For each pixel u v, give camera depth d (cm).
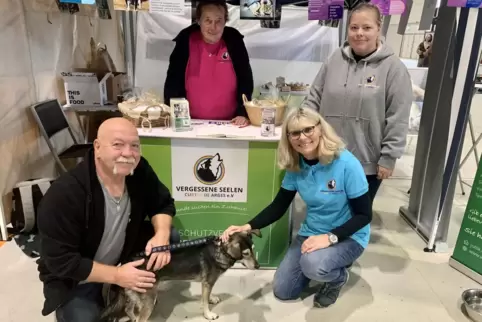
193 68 245
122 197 167
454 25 243
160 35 354
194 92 249
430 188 273
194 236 230
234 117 254
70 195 151
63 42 338
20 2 274
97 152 154
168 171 215
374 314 202
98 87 327
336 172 188
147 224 202
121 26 408
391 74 214
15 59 269
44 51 308
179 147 211
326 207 197
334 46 354
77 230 155
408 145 498
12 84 265
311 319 197
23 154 280
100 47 396
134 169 169
